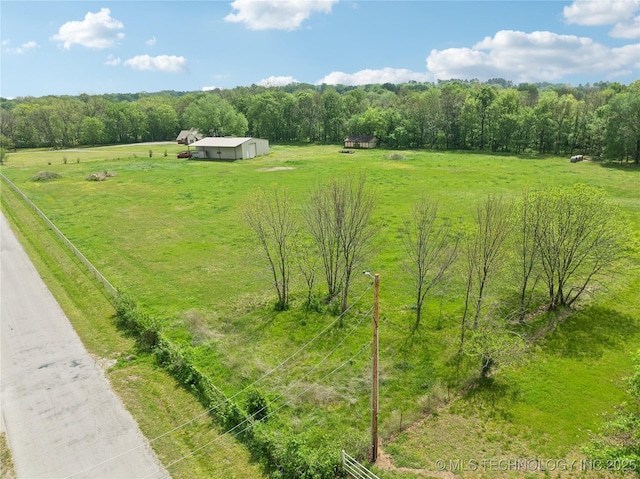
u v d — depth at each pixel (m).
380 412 16.31
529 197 24.00
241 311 24.31
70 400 17.06
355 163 73.19
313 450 13.75
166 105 134.38
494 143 93.75
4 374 18.88
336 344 20.84
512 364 18.75
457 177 58.91
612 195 46.81
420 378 18.25
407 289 26.30
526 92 144.75
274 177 60.06
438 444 14.73
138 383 17.98
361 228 23.58
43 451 14.62
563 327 21.94
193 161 77.56
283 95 122.62
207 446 14.58
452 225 36.59
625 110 66.31
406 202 45.44
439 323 22.61
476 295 22.38
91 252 33.22
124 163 76.38
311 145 111.81
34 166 75.44
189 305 25.02
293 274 28.03
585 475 13.34
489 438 14.96
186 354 19.08
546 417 15.89
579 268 24.41
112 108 124.56
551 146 88.31
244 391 17.56
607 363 19.00
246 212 28.23
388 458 14.11
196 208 44.94
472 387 17.64
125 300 23.14
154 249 33.78
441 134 101.06
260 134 123.44
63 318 23.62
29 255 33.25
